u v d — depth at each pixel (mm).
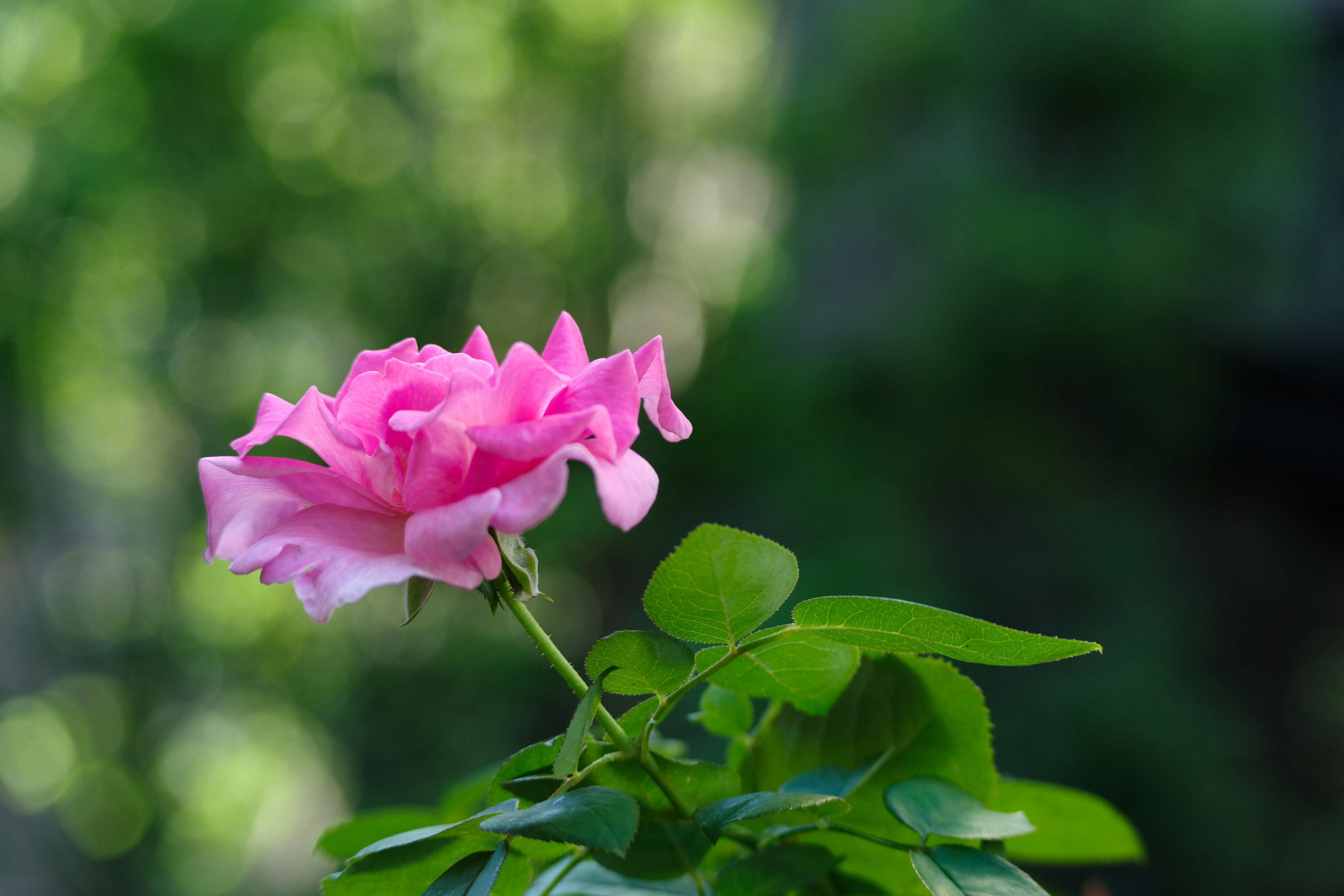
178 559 8086
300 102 8492
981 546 6516
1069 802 788
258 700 7844
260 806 8555
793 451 6980
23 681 7898
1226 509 7531
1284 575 7391
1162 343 6547
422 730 7320
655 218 9438
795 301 7715
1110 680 5734
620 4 9297
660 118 9430
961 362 6391
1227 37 6332
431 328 8875
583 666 539
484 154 9375
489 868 506
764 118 8289
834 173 7293
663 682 553
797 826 624
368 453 505
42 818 7746
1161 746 5496
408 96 8992
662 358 583
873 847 696
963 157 6691
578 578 7773
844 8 7828
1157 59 6195
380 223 8680
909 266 6938
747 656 608
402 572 472
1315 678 6910
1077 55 6258
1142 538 6625
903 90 6918
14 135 7934
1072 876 5395
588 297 9367
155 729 8000
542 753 566
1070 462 6551
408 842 492
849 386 6887
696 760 583
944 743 698
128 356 8016
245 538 517
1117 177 6461
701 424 7605
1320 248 7223
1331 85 7277
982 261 6215
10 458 7836
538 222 9398
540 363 514
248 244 8148
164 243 8023
